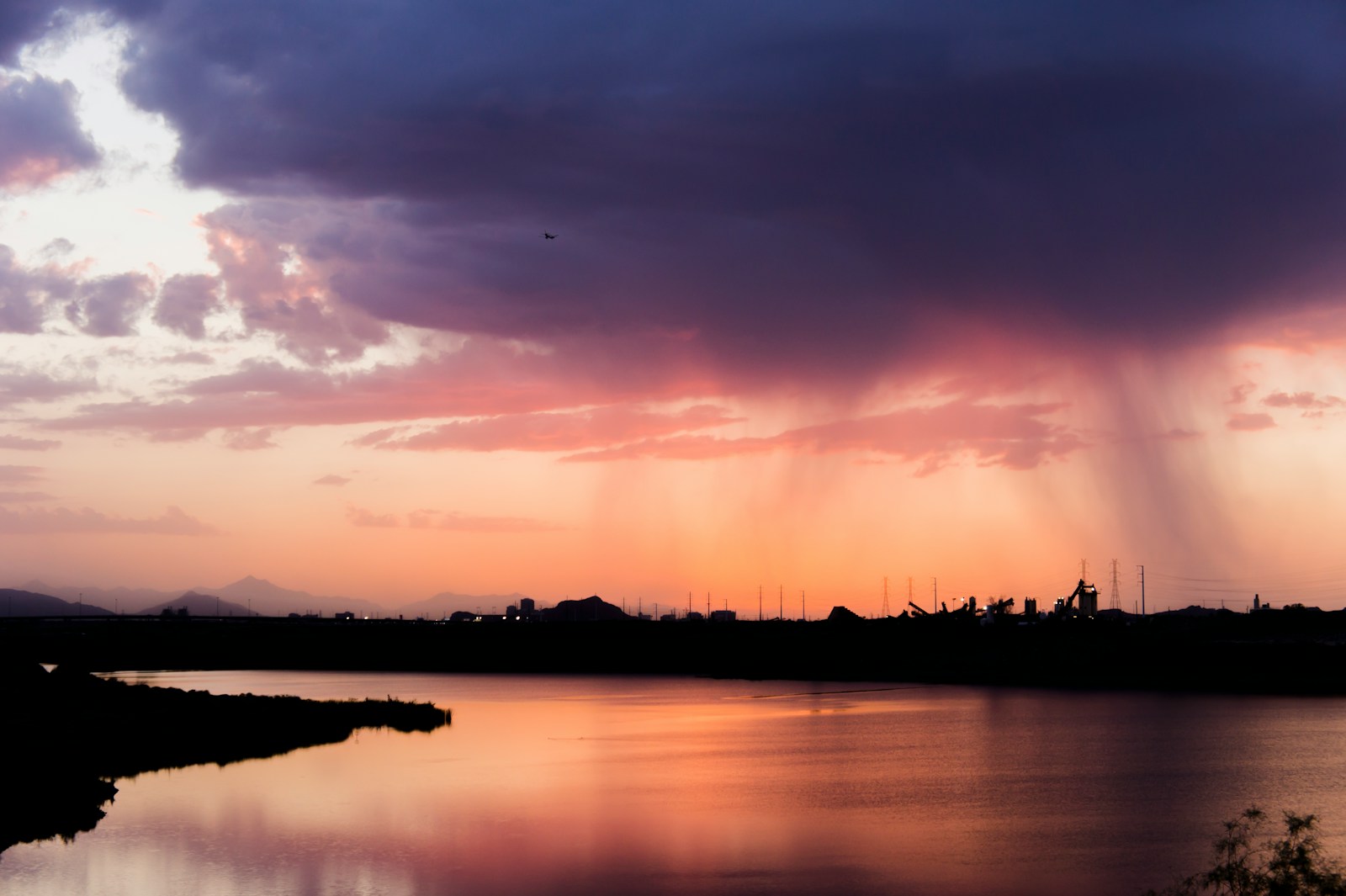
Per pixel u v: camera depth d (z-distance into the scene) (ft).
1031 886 200.13
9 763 302.66
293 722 438.40
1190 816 265.13
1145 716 528.22
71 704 415.03
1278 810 271.90
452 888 199.31
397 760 360.28
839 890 197.88
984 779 323.78
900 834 245.04
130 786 303.89
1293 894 136.56
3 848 230.27
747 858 221.46
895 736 445.37
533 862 218.79
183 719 410.31
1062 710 565.12
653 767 349.41
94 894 198.08
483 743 409.90
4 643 453.99
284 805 276.82
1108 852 226.58
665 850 228.63
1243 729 466.29
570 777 325.83
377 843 234.79
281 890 199.11
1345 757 371.35
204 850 228.84
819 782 320.09
